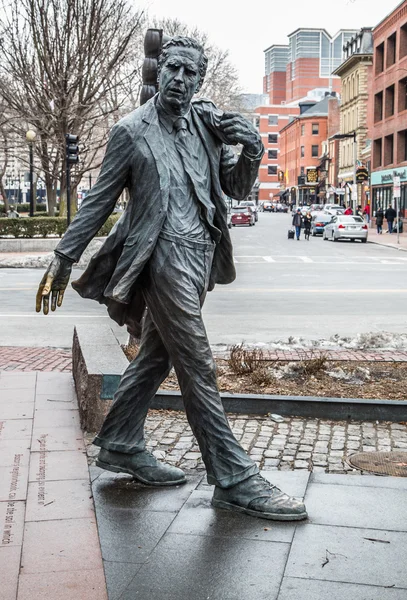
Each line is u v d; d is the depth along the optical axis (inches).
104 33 1380.4
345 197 3043.8
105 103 1601.9
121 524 165.2
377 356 374.0
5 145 1594.5
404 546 153.2
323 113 4776.1
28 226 1262.3
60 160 1526.8
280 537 157.2
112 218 1211.9
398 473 214.4
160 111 168.7
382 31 2332.7
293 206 4722.0
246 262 1078.4
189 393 169.5
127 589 136.1
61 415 261.1
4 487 189.6
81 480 194.7
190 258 167.0
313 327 499.2
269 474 200.4
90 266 174.4
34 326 502.3
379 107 2454.5
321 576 140.2
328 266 1010.7
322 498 180.7
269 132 6161.4
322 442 246.5
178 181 166.2
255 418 275.3
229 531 160.4
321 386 311.1
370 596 133.0
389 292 702.5
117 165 168.6
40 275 871.1
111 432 192.7
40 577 140.4
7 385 307.3
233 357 340.2
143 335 187.9
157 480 189.6
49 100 1386.6
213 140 171.9
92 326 330.3
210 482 172.1
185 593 134.3
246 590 135.1
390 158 2341.3
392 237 1807.3
